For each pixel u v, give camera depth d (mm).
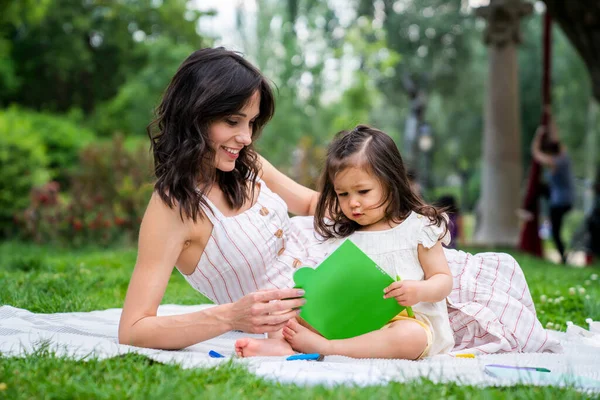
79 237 10258
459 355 3035
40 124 16625
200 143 2945
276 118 24359
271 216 3271
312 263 3283
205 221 3068
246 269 3146
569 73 27625
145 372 2404
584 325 4199
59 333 3068
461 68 25797
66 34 21938
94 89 23406
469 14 25359
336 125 24156
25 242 11125
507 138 13297
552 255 17922
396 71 25453
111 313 3881
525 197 11234
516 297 3455
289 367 2580
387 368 2600
